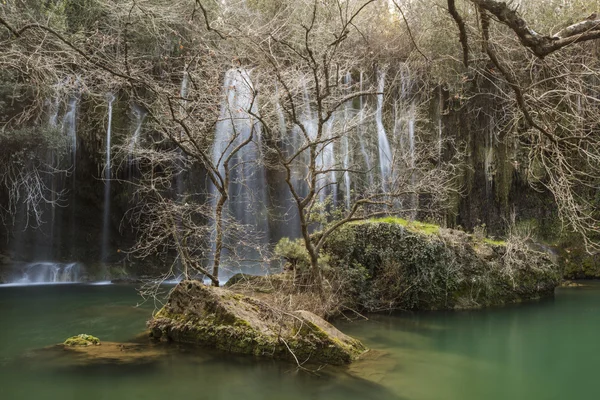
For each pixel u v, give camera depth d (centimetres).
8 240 1368
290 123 1115
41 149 1198
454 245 941
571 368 563
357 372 517
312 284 795
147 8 848
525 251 1023
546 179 1381
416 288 902
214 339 593
